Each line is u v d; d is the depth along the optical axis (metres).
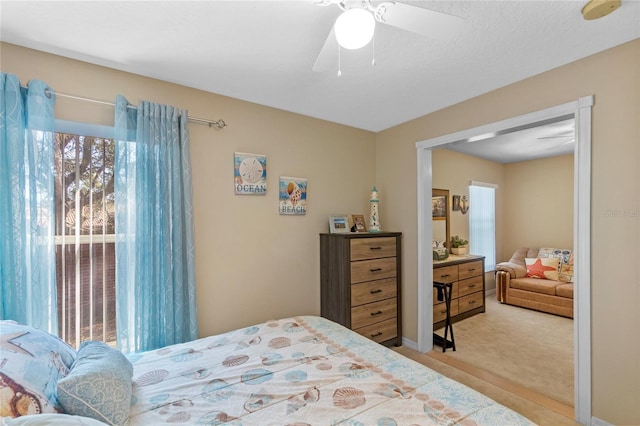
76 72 1.89
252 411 1.11
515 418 1.04
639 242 1.68
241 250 2.53
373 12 1.20
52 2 1.37
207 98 2.38
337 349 1.62
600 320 1.80
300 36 1.66
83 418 0.85
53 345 1.18
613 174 1.76
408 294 3.09
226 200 2.46
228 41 1.71
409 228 3.08
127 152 1.97
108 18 1.50
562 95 1.98
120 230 1.93
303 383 1.29
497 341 3.23
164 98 2.19
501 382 2.41
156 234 2.05
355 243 2.77
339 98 2.53
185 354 1.58
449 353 2.94
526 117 2.16
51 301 1.72
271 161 2.71
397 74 2.10
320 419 1.06
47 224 1.71
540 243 5.15
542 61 1.93
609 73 1.78
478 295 4.20
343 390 1.23
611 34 1.64
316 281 2.99
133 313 1.98
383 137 3.39
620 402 1.73
